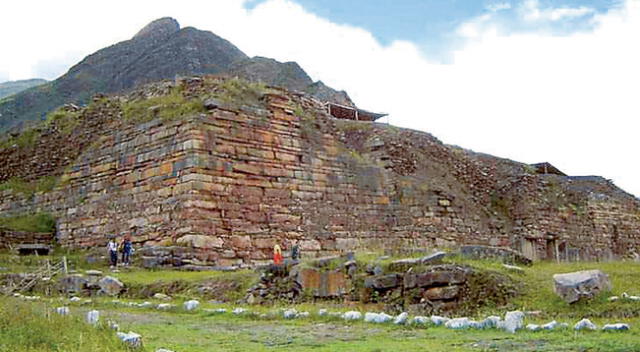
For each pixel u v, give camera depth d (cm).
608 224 4841
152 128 2823
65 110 3625
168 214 2628
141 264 2433
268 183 2861
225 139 2745
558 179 4894
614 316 1390
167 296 1884
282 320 1417
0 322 1106
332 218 3084
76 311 1538
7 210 3422
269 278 1866
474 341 1077
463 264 1675
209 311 1548
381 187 3384
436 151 4072
